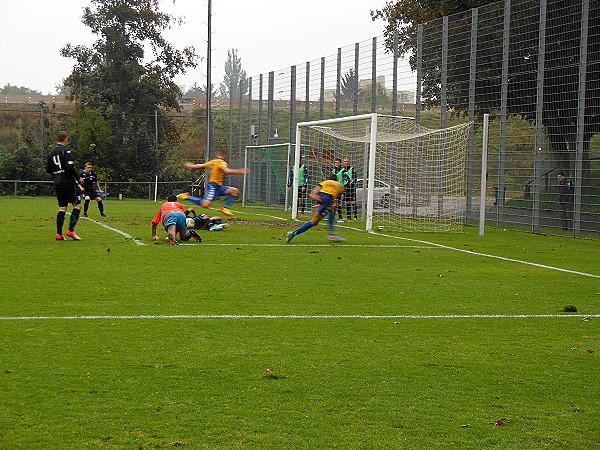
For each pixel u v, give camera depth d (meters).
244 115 42.91
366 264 13.07
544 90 21.80
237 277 11.09
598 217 19.88
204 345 6.89
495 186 24.03
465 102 25.41
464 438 4.71
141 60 54.50
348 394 5.55
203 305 8.82
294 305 8.96
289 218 26.34
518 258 14.80
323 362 6.41
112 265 12.12
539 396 5.60
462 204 25.12
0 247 14.59
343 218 27.84
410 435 4.74
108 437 4.61
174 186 48.66
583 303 9.59
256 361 6.39
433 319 8.36
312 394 5.53
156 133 49.28
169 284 10.28
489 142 24.42
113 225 20.92
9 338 6.99
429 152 25.78
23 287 9.81
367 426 4.89
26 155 45.22
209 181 19.62
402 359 6.57
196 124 69.81
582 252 16.39
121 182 46.06
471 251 15.98
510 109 23.31
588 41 20.08
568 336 7.63
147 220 23.38
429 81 26.94
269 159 37.00
